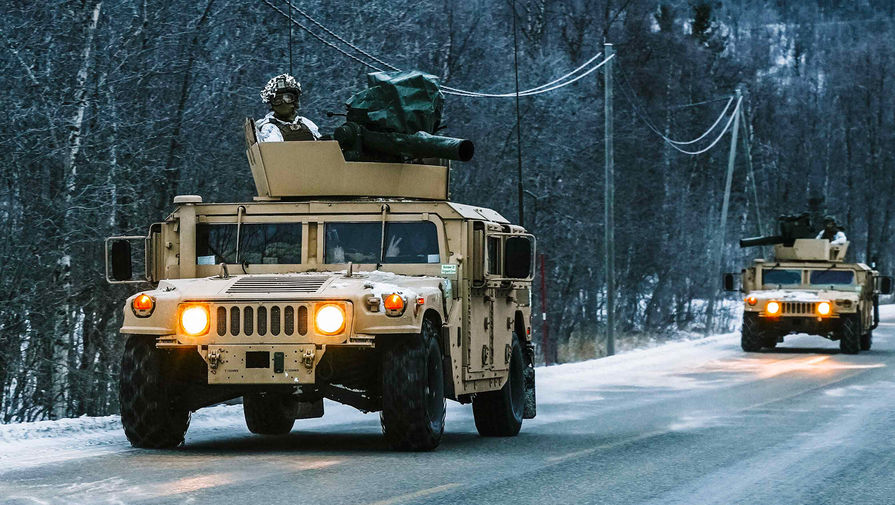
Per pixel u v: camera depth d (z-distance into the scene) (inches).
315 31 1333.7
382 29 1414.9
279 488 432.5
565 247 1893.5
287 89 641.6
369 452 549.6
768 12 4793.3
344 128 621.3
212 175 1117.1
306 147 608.1
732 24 4274.1
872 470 513.3
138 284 981.8
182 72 1062.4
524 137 1817.2
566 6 2496.3
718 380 1130.0
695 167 3125.0
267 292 531.5
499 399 650.8
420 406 527.2
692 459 544.4
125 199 1013.2
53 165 973.2
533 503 413.1
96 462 501.7
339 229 596.1
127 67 1044.5
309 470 481.4
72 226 937.5
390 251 591.8
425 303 535.8
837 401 882.8
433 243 591.2
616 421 751.1
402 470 485.1
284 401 657.0
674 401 906.7
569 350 1856.5
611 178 1636.3
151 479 452.4
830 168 4028.1
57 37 1003.9
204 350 526.6
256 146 614.9
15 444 564.4
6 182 940.6
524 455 549.6
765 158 3580.2
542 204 1861.5
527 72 1856.5
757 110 3636.8
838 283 1625.2
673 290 2459.4
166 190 1063.0
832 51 4451.3
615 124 2374.5
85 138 974.4
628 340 2055.9
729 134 3255.4
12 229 916.6
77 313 962.7
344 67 1339.8
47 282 914.7
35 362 905.5
